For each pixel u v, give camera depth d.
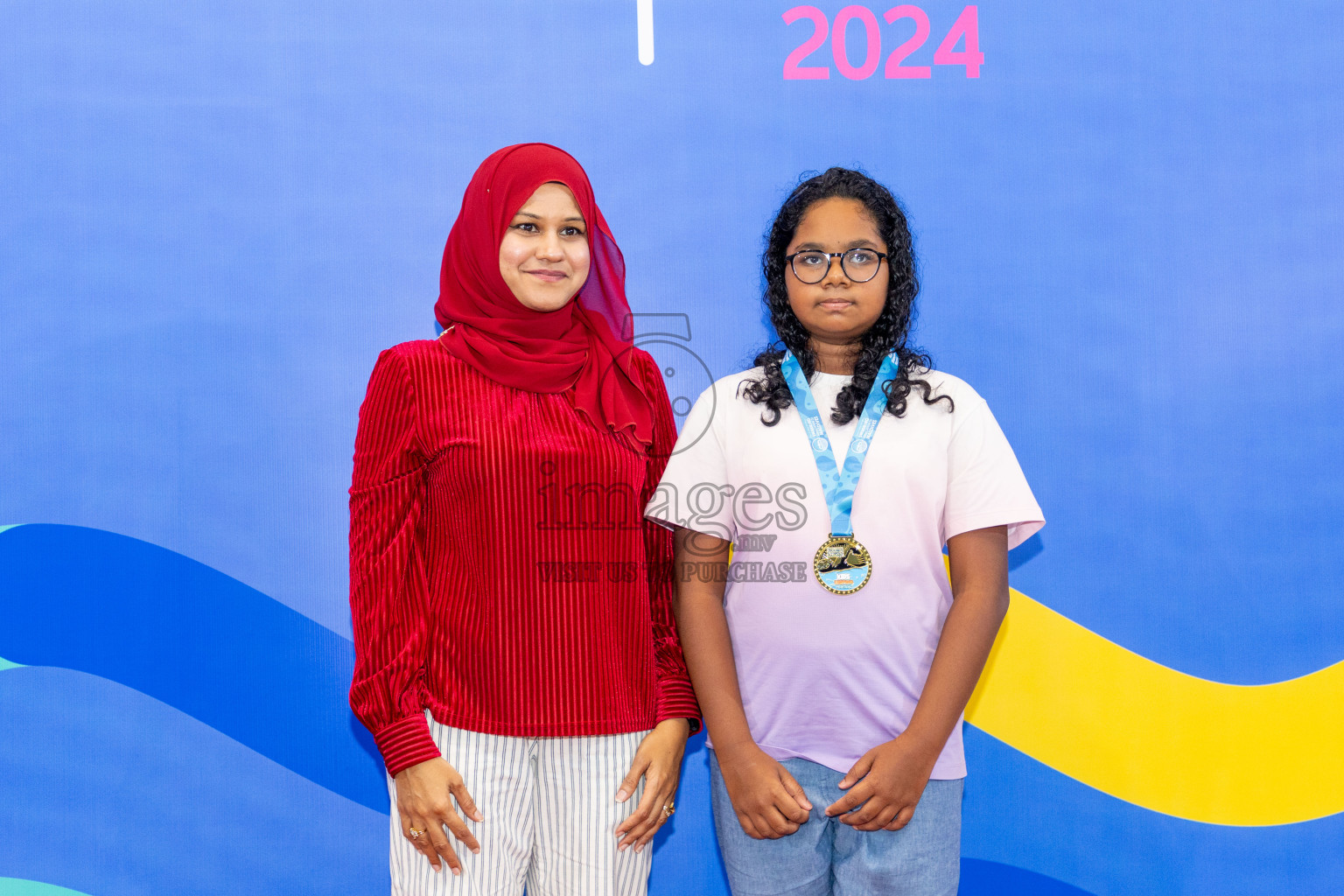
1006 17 1.65
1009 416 1.65
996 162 1.65
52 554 1.59
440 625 1.23
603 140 1.63
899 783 1.20
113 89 1.60
